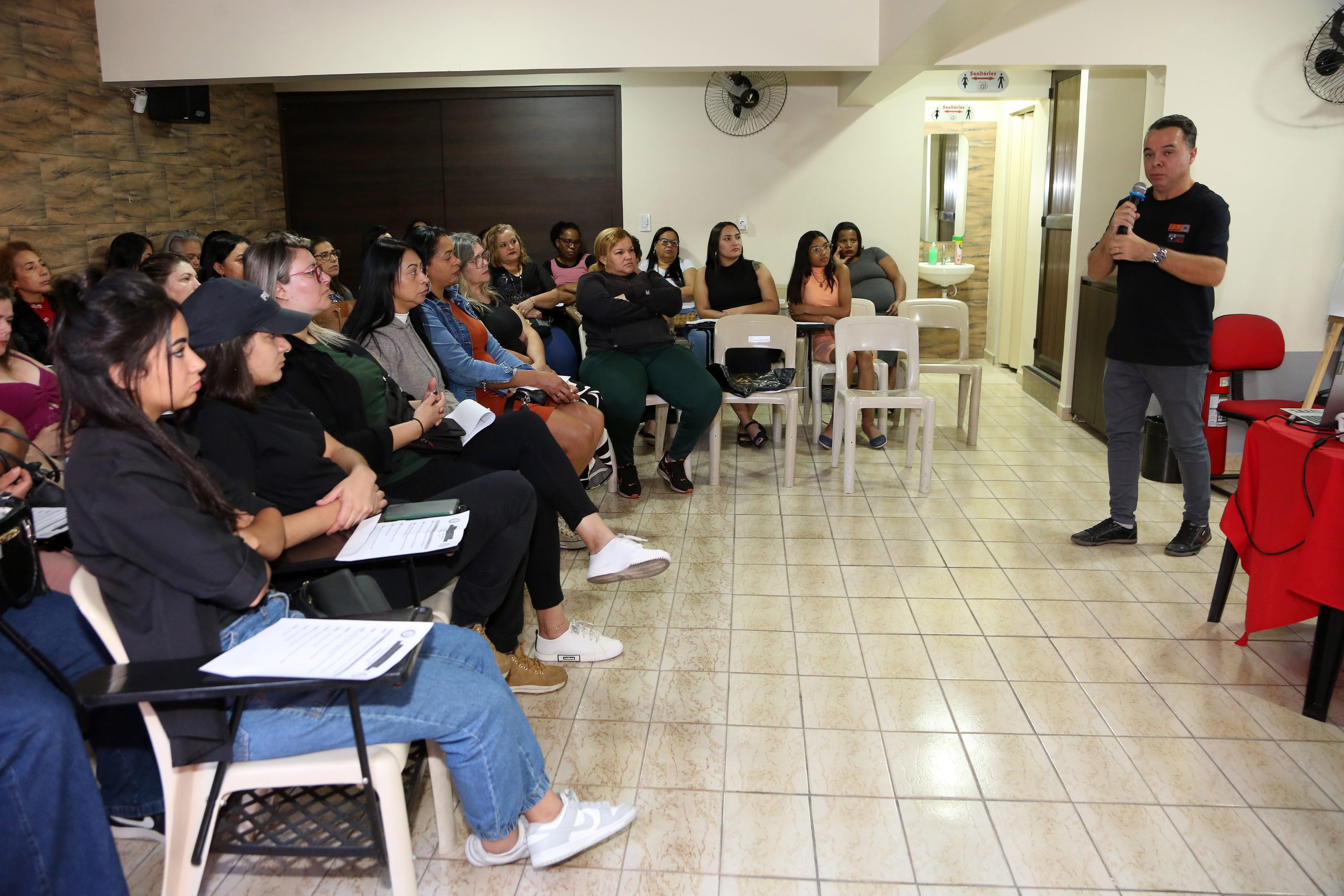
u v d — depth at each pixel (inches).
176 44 176.2
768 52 173.5
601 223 249.6
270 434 68.1
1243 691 93.0
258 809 64.0
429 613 59.9
